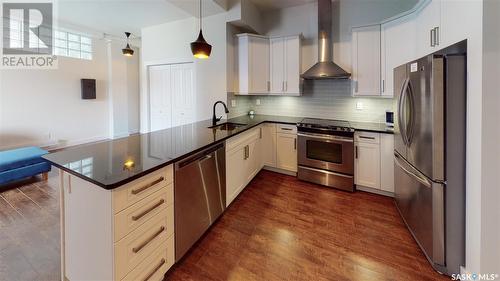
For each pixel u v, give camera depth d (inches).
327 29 140.0
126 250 52.1
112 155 66.8
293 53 150.1
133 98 272.4
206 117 160.4
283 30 163.6
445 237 68.0
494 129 55.7
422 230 77.0
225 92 151.6
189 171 73.5
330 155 131.0
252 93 154.7
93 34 218.8
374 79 124.6
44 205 108.5
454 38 70.8
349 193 125.4
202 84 159.6
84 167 56.1
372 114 142.6
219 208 94.3
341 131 125.1
